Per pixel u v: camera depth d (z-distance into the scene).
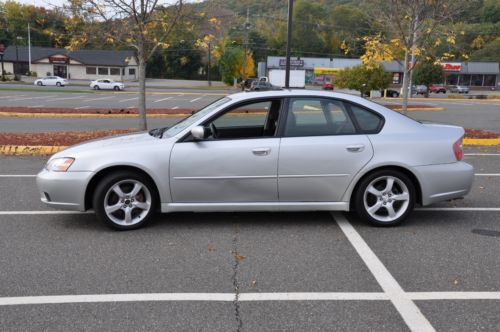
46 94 41.62
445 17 12.58
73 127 15.82
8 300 3.78
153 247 4.95
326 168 5.40
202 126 5.38
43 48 83.00
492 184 7.92
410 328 3.40
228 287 4.03
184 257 4.68
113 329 3.37
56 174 5.29
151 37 11.98
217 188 5.36
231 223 5.75
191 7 11.47
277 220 5.88
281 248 4.94
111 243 5.06
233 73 79.50
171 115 21.39
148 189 5.41
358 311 3.64
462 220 5.95
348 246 5.01
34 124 16.77
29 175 8.40
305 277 4.23
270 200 5.45
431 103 36.84
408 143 5.49
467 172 5.63
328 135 5.45
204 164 5.31
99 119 19.64
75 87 59.94
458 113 25.78
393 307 3.70
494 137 13.02
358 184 5.51
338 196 5.49
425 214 6.20
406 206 5.57
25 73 81.19
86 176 5.25
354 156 5.41
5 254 4.73
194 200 5.40
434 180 5.53
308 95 5.55
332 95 5.58
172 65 100.75
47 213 6.13
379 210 5.64
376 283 4.12
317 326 3.42
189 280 4.16
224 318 3.53
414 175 5.52
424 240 5.21
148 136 5.80
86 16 11.23
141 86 11.98
